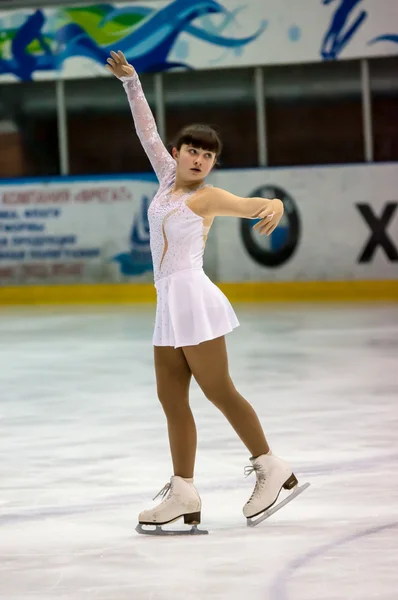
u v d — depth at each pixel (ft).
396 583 27.71
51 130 137.59
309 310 113.60
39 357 82.94
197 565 29.86
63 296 134.82
